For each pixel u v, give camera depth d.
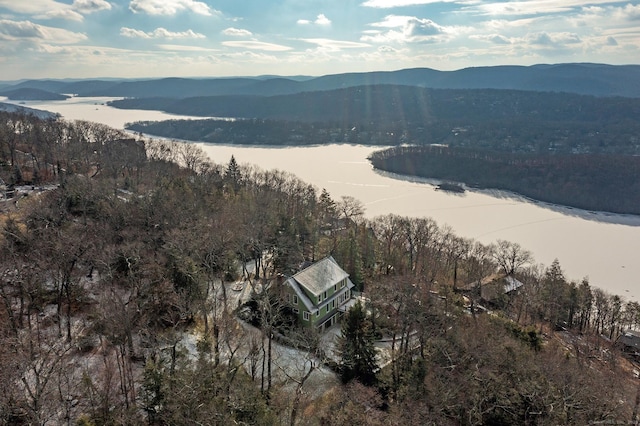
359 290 73.56
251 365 46.81
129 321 43.00
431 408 37.00
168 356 41.91
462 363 41.38
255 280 69.19
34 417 29.86
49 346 40.97
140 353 43.09
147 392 34.88
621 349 68.69
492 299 77.75
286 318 60.12
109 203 66.19
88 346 44.41
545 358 44.44
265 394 40.47
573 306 77.31
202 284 53.09
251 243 70.88
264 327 45.53
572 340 64.69
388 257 83.81
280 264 69.56
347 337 49.09
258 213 80.94
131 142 139.12
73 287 52.41
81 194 67.31
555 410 35.88
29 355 36.75
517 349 43.91
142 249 55.06
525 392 37.41
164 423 33.38
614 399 39.09
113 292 44.22
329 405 41.59
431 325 48.94
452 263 88.69
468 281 83.00
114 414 34.28
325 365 51.00
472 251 101.12
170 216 66.00
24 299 48.88
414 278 65.62
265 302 50.94
